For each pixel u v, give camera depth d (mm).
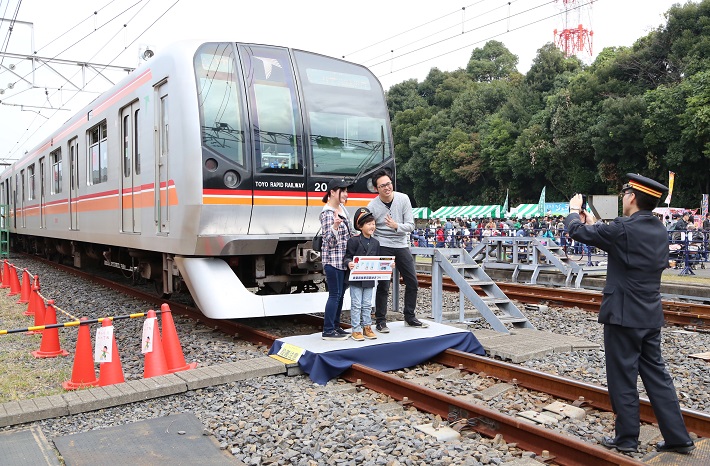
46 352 7062
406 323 7102
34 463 3840
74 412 4836
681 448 3840
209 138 7117
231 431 4367
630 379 3938
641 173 33312
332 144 8008
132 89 8930
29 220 18891
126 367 6488
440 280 8336
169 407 4980
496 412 4281
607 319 3963
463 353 6176
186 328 8328
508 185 43531
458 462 3742
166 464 3834
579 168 37344
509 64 61094
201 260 7402
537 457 3869
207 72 7250
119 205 9711
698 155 29531
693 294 11320
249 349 7047
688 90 29609
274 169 7512
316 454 3908
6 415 4582
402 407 4922
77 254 15000
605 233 3959
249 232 7391
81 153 12164
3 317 9797
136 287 12375
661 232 3984
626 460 3438
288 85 7766
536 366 6172
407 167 53281
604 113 33844
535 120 41969
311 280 8609
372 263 6219
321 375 5664
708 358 6465
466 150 46094
